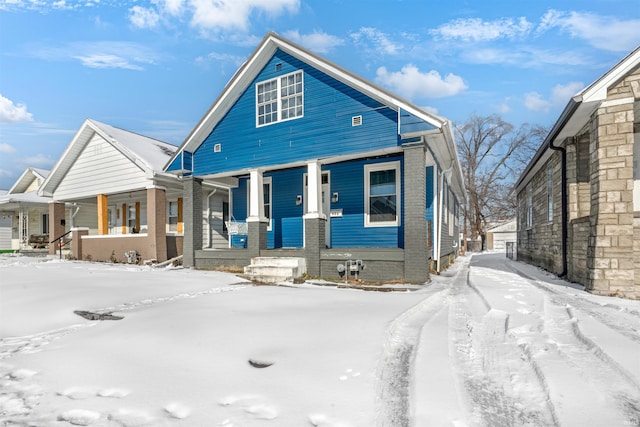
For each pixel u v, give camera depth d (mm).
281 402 2674
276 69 11047
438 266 11273
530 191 15289
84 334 4504
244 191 13953
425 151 9141
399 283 8695
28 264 13492
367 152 9500
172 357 3590
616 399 2656
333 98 10016
